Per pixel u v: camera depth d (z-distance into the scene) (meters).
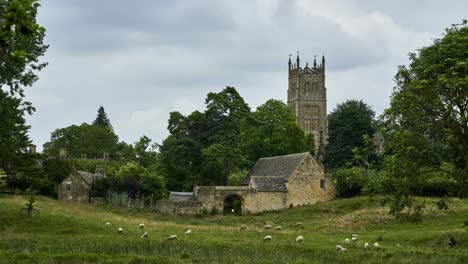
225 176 103.06
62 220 58.34
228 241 49.03
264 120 121.62
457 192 45.94
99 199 88.56
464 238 50.66
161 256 38.53
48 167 95.94
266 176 91.12
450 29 44.72
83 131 179.12
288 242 49.84
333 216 78.62
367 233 61.66
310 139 140.50
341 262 38.44
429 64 43.28
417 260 39.12
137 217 75.38
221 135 105.44
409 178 43.94
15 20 18.81
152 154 162.75
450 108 42.00
